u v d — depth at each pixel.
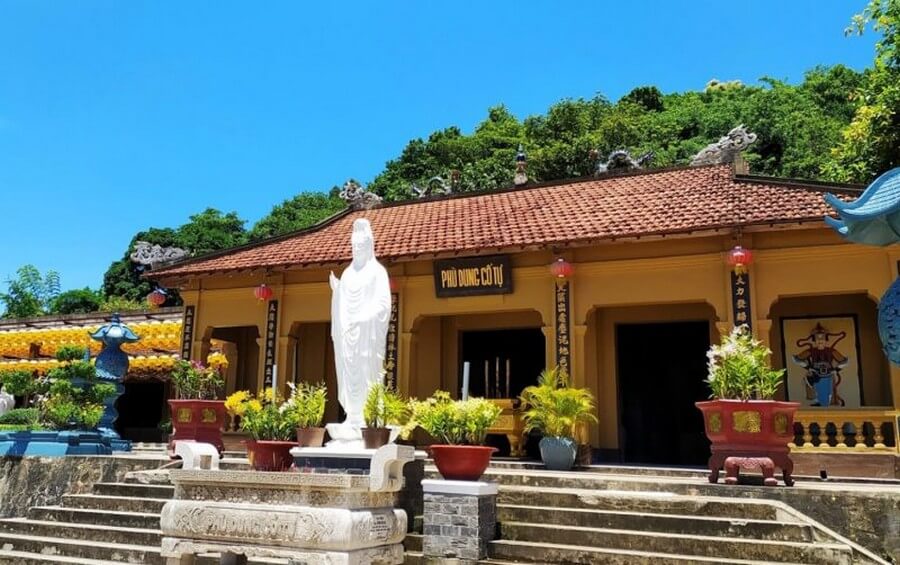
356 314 8.16
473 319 15.97
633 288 12.94
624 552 7.01
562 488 8.90
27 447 12.38
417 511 7.93
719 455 8.48
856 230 5.43
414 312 14.41
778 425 8.36
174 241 39.62
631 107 38.78
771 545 6.80
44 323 22.17
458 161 38.34
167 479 10.48
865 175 16.02
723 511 7.66
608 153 32.16
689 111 38.19
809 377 12.83
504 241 13.37
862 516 7.45
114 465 11.56
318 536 6.01
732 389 8.64
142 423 21.11
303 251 15.59
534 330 15.77
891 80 15.62
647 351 15.06
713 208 12.69
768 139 33.25
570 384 12.89
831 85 39.25
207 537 6.46
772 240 12.19
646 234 12.12
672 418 14.70
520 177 17.73
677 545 7.11
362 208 18.95
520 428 13.54
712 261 12.49
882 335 5.41
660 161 31.80
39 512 9.97
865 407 11.59
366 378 8.05
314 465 7.28
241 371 18.17
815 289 11.84
